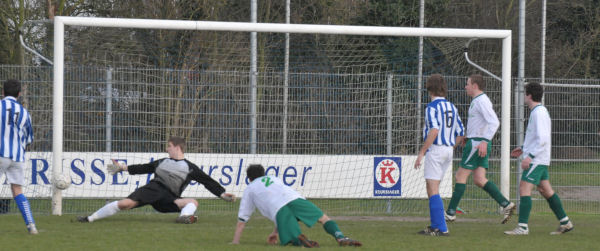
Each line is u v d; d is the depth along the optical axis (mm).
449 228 25219
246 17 61031
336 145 32531
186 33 38094
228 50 38906
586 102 34656
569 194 34625
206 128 31703
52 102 30547
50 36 35250
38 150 30406
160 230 23188
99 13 60969
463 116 33312
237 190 31672
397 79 33062
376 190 32594
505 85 32094
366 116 32750
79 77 30562
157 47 37156
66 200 30562
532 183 22938
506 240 21359
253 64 34938
